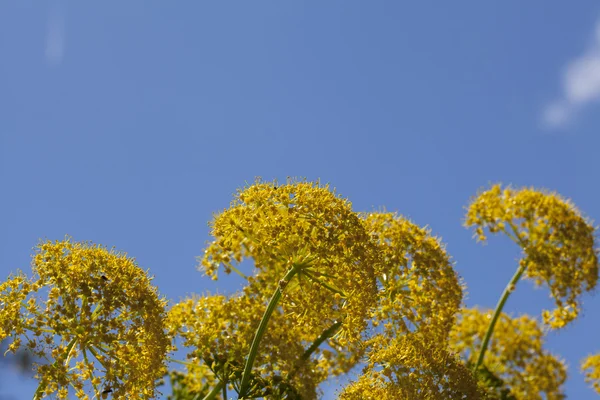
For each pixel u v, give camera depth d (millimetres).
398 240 10234
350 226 9148
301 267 9156
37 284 8344
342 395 9562
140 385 8461
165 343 8672
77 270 8414
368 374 9625
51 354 7941
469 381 9547
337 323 9914
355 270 8977
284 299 9516
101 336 8031
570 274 10633
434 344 9680
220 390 9828
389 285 9945
